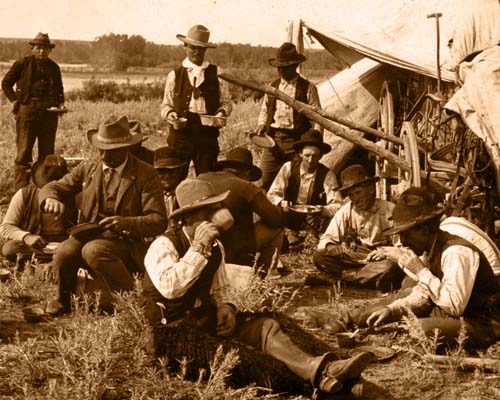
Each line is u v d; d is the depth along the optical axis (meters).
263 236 6.45
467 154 6.77
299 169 7.66
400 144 7.74
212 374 4.43
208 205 4.70
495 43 6.86
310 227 7.57
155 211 5.85
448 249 5.10
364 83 10.84
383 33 10.04
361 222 6.70
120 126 5.81
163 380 4.53
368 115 10.88
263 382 4.51
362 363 4.42
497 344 5.18
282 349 4.54
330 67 36.62
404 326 5.21
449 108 6.46
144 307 4.78
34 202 6.60
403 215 5.07
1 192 10.40
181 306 4.71
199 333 4.59
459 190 6.93
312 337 4.79
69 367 4.61
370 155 10.55
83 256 5.73
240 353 4.53
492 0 7.01
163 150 6.86
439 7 10.03
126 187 5.84
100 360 4.61
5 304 6.04
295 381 4.51
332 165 10.65
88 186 5.94
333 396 4.56
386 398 4.65
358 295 6.47
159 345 4.65
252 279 5.64
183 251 4.69
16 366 4.89
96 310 5.52
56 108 10.45
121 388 4.63
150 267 4.65
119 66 67.88
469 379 4.88
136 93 28.22
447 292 5.02
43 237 6.64
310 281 6.71
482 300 5.15
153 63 69.94
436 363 4.98
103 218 5.90
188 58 8.41
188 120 8.32
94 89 28.09
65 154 13.56
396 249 5.23
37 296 6.19
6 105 22.58
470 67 6.45
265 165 8.94
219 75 7.88
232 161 6.54
